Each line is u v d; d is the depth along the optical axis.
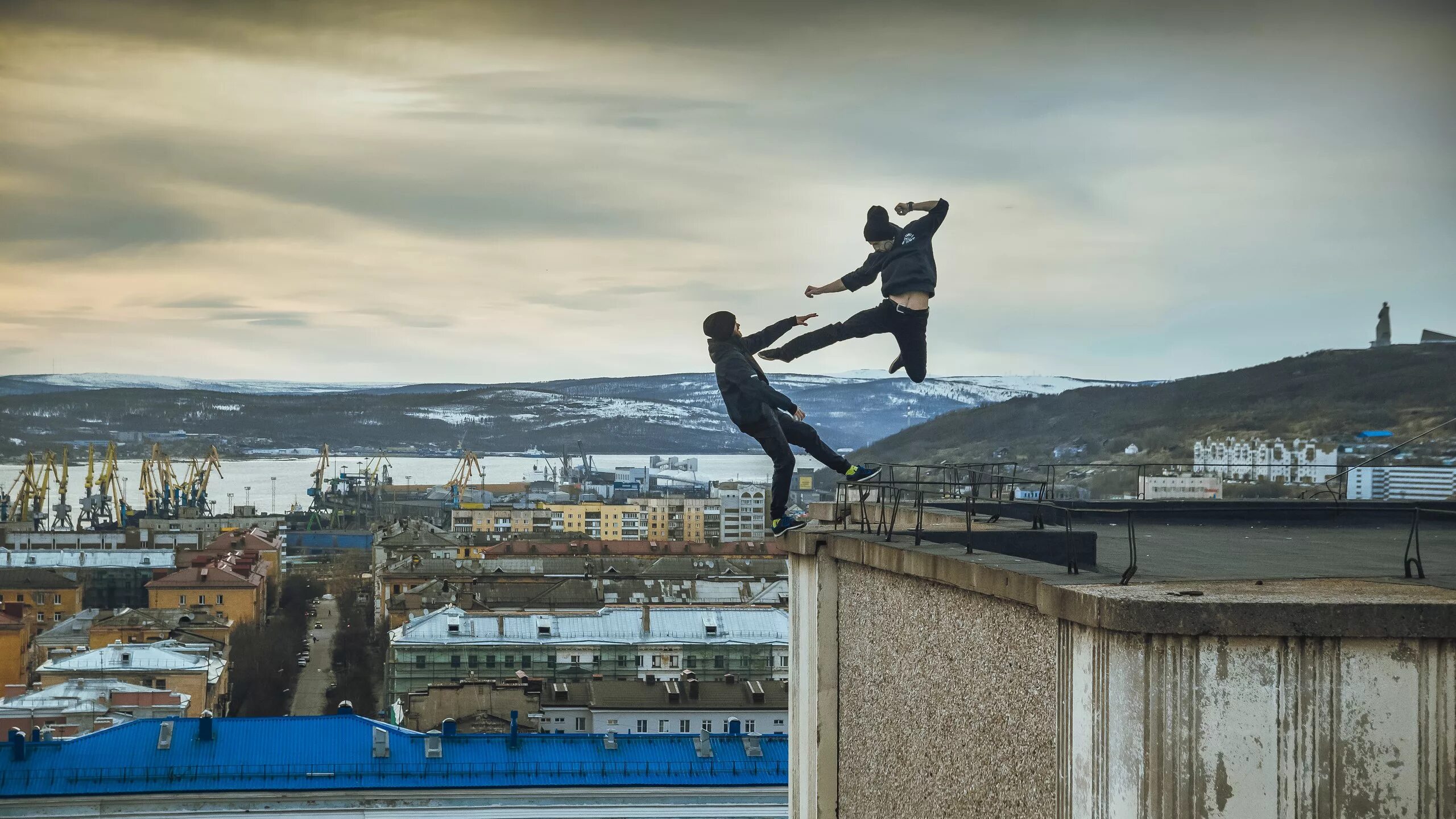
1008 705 10.59
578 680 149.75
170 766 74.19
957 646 11.52
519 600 191.50
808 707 14.88
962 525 14.54
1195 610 8.84
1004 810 10.63
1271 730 8.94
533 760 76.56
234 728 77.75
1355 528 18.38
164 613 183.38
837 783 14.54
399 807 73.94
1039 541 12.33
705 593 194.50
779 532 15.69
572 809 74.50
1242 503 18.86
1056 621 9.87
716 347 15.50
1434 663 8.91
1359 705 8.93
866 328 14.83
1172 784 8.93
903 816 12.64
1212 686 8.91
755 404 15.30
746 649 152.38
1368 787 8.95
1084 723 9.47
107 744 75.38
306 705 163.25
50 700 109.69
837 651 14.59
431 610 184.75
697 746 78.81
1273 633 8.85
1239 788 8.92
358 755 76.19
